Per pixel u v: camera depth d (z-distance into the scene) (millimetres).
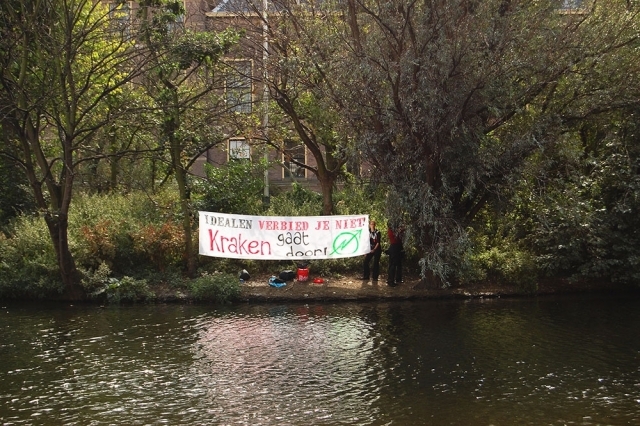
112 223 18078
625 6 16281
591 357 10938
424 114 14773
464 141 15133
